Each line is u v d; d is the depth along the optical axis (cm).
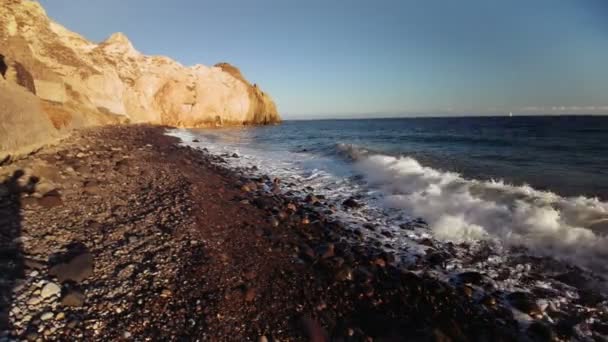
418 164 1239
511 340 354
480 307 410
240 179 1130
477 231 633
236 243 539
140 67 3834
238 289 400
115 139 1634
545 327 368
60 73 2150
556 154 1407
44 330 291
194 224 587
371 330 355
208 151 1867
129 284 381
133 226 546
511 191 795
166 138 2183
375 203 880
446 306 409
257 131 4253
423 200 838
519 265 511
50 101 1595
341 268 472
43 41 2166
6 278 344
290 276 450
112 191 725
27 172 679
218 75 4875
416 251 579
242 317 354
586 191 773
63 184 695
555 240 557
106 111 2611
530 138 2230
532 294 438
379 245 605
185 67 4509
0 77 862
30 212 527
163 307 350
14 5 1953
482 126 4259
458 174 1034
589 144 1770
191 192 789
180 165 1175
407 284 456
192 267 439
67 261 401
